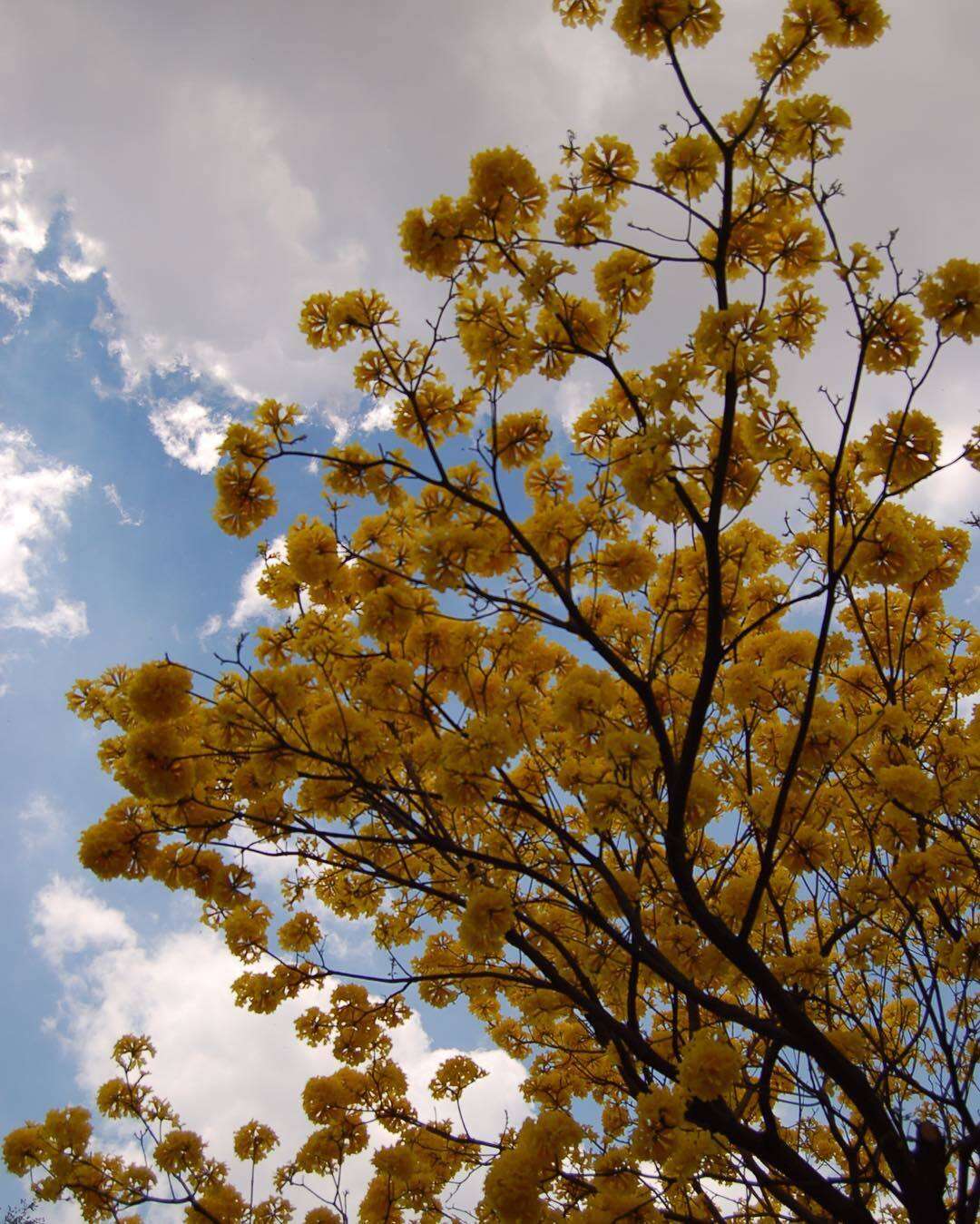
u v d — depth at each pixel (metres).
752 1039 4.22
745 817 4.13
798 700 3.87
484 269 3.41
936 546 3.99
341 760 3.57
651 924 4.43
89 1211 4.66
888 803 3.96
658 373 3.20
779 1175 4.07
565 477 3.84
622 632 4.45
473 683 3.87
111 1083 4.97
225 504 3.63
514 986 5.19
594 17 3.31
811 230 3.45
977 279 2.97
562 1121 3.33
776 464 3.88
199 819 3.96
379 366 3.51
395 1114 4.66
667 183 3.31
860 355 3.05
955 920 4.39
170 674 3.47
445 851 3.68
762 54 3.26
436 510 3.69
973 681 4.90
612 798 3.31
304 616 3.79
